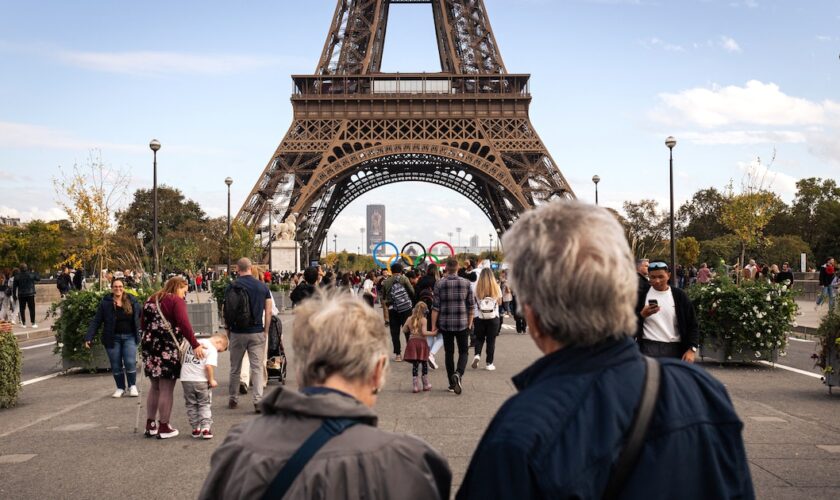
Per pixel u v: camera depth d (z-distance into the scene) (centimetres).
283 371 1758
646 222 10875
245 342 1479
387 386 1756
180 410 1512
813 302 5350
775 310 2048
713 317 2059
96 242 5469
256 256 7906
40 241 11025
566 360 300
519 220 337
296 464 306
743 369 2016
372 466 308
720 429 291
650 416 279
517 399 292
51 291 5147
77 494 905
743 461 293
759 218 6669
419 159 9412
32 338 3378
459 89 8306
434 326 1658
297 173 7681
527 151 7744
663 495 272
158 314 1215
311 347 363
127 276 3481
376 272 3728
